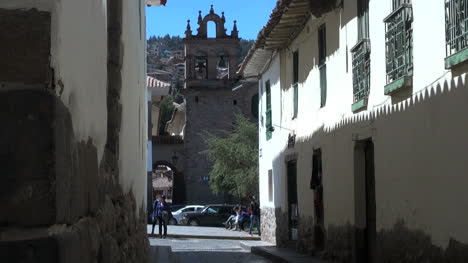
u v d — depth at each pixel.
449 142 7.17
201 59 49.62
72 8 2.79
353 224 11.60
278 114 19.27
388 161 9.55
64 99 2.57
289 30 16.17
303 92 15.92
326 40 13.55
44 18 2.35
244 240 25.02
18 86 2.30
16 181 2.24
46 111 2.30
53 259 2.24
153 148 49.97
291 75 17.38
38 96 2.30
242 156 40.56
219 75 55.34
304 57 15.79
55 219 2.27
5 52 2.31
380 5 9.88
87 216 3.15
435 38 7.64
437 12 7.57
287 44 17.64
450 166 7.13
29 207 2.23
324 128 13.76
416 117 8.33
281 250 17.00
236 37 48.97
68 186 2.50
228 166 40.94
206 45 49.00
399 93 8.99
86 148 3.19
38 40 2.34
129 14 6.75
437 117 7.57
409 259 8.55
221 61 51.00
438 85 7.52
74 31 2.85
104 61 4.29
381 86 9.87
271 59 20.05
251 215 28.20
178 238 25.50
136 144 8.12
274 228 20.22
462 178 6.78
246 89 49.00
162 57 149.25
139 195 8.84
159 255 14.34
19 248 2.21
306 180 15.57
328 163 13.46
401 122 8.95
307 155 15.47
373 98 10.30
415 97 8.34
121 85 5.39
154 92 33.25
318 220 14.38
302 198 16.05
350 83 11.68
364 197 11.46
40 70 2.32
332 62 13.05
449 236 7.16
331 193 13.27
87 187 3.16
